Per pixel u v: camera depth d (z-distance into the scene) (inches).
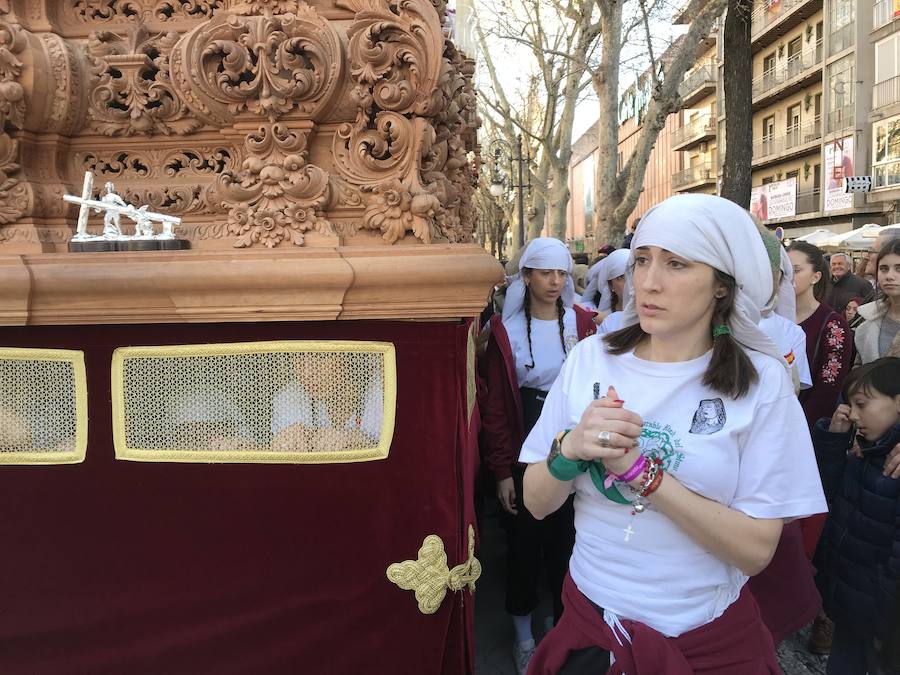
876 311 134.6
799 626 67.9
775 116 1221.7
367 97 57.3
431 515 58.1
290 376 57.4
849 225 992.9
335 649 59.5
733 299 47.1
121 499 58.2
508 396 101.7
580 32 514.3
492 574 135.0
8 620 59.7
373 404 58.0
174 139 62.8
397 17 56.3
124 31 63.4
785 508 45.6
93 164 63.9
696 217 45.2
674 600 47.3
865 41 940.0
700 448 46.0
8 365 57.6
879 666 74.2
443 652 60.1
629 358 50.8
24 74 57.4
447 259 54.2
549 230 699.4
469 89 113.9
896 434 75.0
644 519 47.6
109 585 59.2
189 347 56.7
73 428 58.2
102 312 54.5
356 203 59.3
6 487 58.5
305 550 58.5
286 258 54.4
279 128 57.7
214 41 57.2
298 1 58.0
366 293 54.6
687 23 405.7
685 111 1503.4
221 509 58.1
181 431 58.0
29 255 54.5
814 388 115.8
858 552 77.6
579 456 45.4
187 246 57.7
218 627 59.2
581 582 51.9
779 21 1110.4
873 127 940.6
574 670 50.3
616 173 474.6
